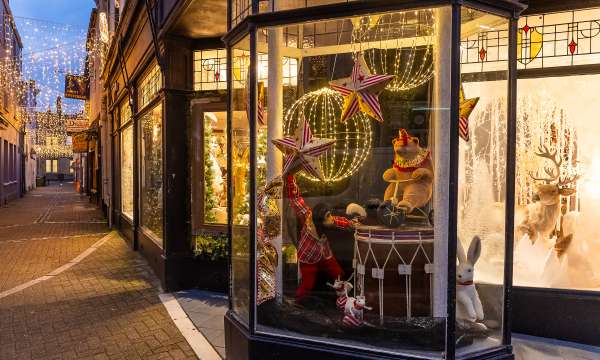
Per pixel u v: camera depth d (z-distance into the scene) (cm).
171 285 621
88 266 787
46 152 4372
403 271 360
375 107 387
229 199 417
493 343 343
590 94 438
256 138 378
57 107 2728
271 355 351
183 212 637
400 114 395
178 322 498
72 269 764
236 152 413
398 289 360
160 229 694
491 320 349
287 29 403
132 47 881
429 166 366
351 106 400
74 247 977
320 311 381
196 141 634
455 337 312
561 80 445
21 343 445
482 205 357
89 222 1450
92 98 2167
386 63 409
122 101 1120
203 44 632
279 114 433
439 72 343
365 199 410
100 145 1859
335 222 401
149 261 787
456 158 313
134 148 905
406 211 372
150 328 484
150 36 688
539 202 452
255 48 371
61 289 639
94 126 2077
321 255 396
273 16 360
